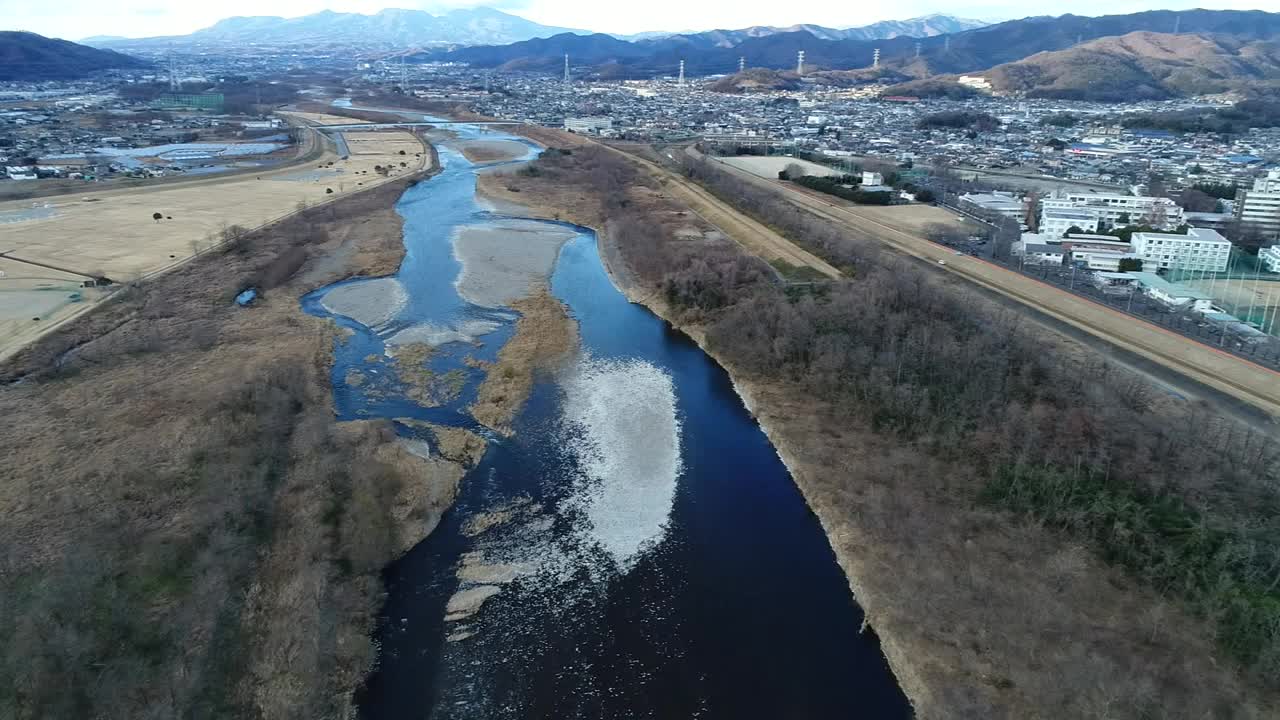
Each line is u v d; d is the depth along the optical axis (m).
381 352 95.62
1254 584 48.22
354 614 50.91
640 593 55.12
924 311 93.81
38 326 95.19
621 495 67.00
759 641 50.91
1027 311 99.19
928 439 70.12
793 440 74.94
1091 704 42.09
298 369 85.56
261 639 47.94
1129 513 55.44
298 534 56.97
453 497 65.62
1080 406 68.88
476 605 53.44
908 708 45.53
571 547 59.91
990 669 45.84
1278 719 40.56
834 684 47.47
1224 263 118.69
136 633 46.44
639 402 84.75
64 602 46.97
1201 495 56.22
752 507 65.94
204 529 55.75
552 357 95.50
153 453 66.62
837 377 83.12
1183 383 77.00
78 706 40.91
